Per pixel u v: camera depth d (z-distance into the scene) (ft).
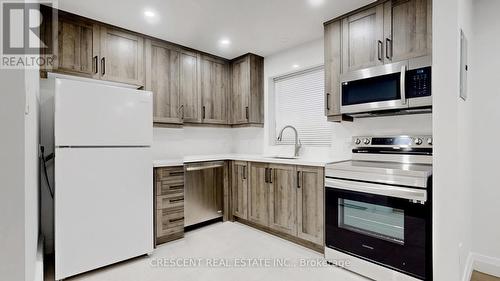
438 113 5.47
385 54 7.31
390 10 7.23
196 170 10.32
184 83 10.87
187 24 8.87
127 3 7.43
